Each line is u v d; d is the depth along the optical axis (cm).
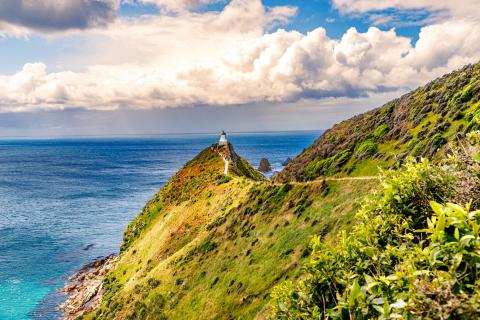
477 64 6931
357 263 670
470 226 432
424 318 393
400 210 738
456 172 726
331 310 585
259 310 3331
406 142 6025
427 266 452
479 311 357
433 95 6925
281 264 3816
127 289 5791
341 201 4181
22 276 7269
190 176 10075
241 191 6775
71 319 5591
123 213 12719
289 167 8994
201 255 5356
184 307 4400
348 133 8425
